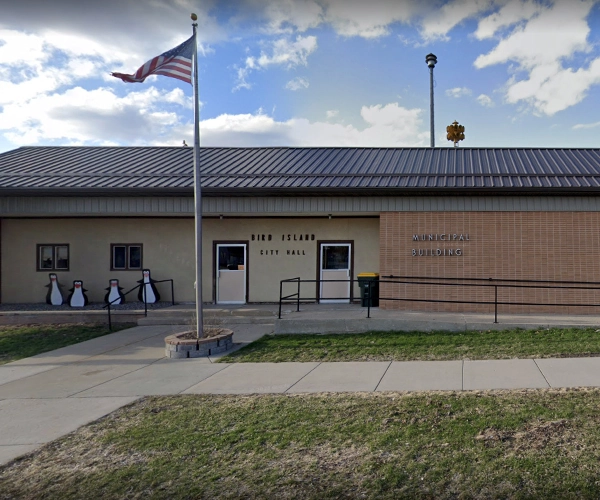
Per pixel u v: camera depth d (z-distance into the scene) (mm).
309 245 14938
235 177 14180
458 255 12797
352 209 13242
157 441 5074
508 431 4938
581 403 5680
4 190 13477
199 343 9195
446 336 10039
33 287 15680
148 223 15484
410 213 13039
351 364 8242
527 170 13938
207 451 4793
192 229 15383
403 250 13008
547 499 3695
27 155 17781
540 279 12531
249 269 15062
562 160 15055
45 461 4715
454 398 6066
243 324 12547
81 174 14875
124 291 15469
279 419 5590
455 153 16547
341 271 14906
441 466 4250
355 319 11016
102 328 12422
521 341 9273
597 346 8672
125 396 6812
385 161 15641
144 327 12523
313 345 9797
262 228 15094
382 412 5668
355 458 4500
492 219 12742
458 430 5008
